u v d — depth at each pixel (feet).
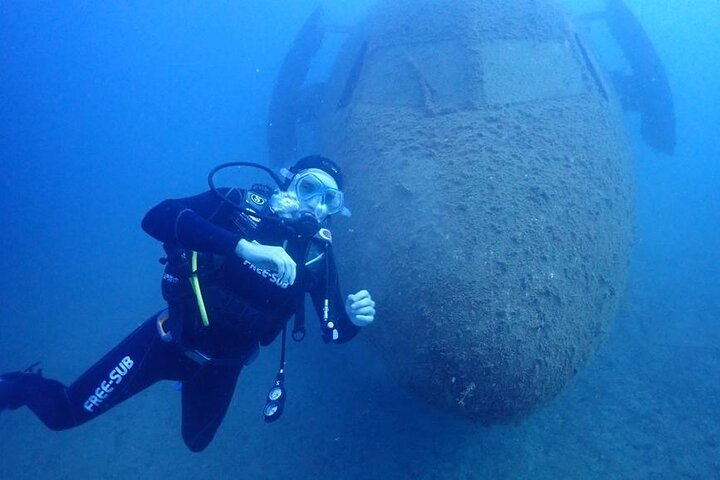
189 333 7.70
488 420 10.77
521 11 16.29
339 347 18.29
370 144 13.93
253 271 7.54
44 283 35.65
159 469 15.38
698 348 16.76
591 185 12.69
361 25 21.08
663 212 29.76
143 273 33.32
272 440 15.38
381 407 15.51
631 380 15.57
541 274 10.03
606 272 11.84
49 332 27.30
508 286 9.67
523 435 13.82
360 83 16.71
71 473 15.87
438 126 13.19
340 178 8.58
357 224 12.46
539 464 13.00
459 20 15.57
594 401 14.82
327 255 8.28
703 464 12.59
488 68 14.28
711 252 23.77
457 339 9.52
